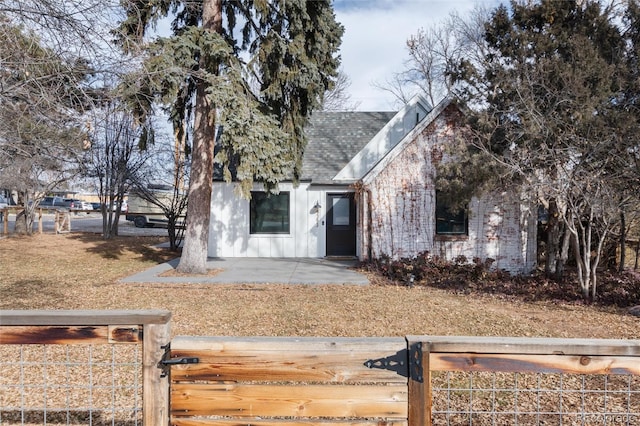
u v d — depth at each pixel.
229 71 9.35
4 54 4.25
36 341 2.11
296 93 10.84
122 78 5.23
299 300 7.96
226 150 9.35
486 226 11.81
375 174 11.98
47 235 19.20
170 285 9.36
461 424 3.31
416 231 12.03
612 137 7.57
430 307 7.52
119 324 2.10
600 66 8.22
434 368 2.01
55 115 4.80
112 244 16.97
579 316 7.09
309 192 14.37
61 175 17.02
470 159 9.47
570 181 7.87
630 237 11.30
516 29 9.55
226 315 6.76
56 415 3.34
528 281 10.16
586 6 9.54
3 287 8.89
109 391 3.84
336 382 2.06
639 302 7.97
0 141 5.03
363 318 6.64
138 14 6.53
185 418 2.07
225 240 14.38
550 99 8.66
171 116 11.01
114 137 16.06
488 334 5.91
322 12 10.26
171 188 16.73
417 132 11.95
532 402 3.73
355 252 14.41
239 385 2.07
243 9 10.63
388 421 2.03
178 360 2.04
